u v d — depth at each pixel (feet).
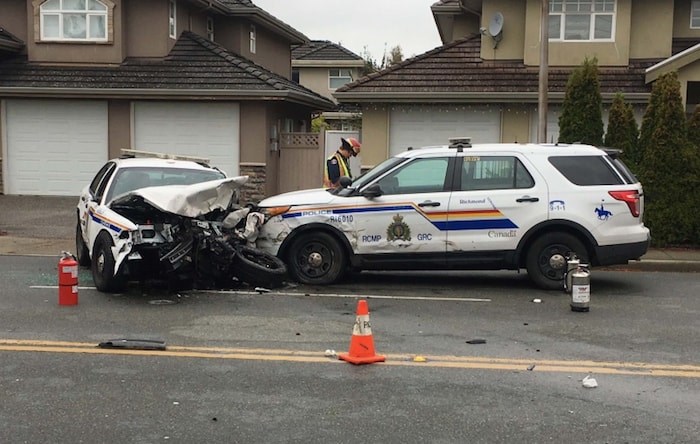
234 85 69.21
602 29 66.54
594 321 27.76
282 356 22.62
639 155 49.96
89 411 17.83
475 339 24.90
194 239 31.68
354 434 16.52
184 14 77.71
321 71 144.05
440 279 36.96
